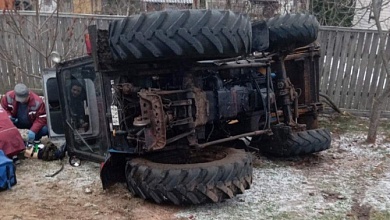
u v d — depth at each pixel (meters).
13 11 8.42
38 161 5.46
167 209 4.06
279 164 5.47
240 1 10.54
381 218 4.01
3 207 4.10
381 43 6.16
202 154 4.80
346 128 7.26
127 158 4.41
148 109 3.85
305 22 5.19
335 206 4.23
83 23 8.56
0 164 4.46
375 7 6.17
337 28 7.87
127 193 4.41
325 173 5.16
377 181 4.93
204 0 11.41
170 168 3.97
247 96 4.79
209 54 3.75
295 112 5.59
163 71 4.20
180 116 4.11
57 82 5.15
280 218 3.93
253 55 5.30
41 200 4.27
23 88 5.64
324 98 8.05
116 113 4.21
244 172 4.10
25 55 8.74
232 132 5.23
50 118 5.66
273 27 5.22
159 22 3.68
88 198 4.31
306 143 5.34
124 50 3.81
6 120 5.15
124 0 11.50
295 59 5.97
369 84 7.96
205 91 4.40
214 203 4.21
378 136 6.80
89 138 4.93
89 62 4.65
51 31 8.48
